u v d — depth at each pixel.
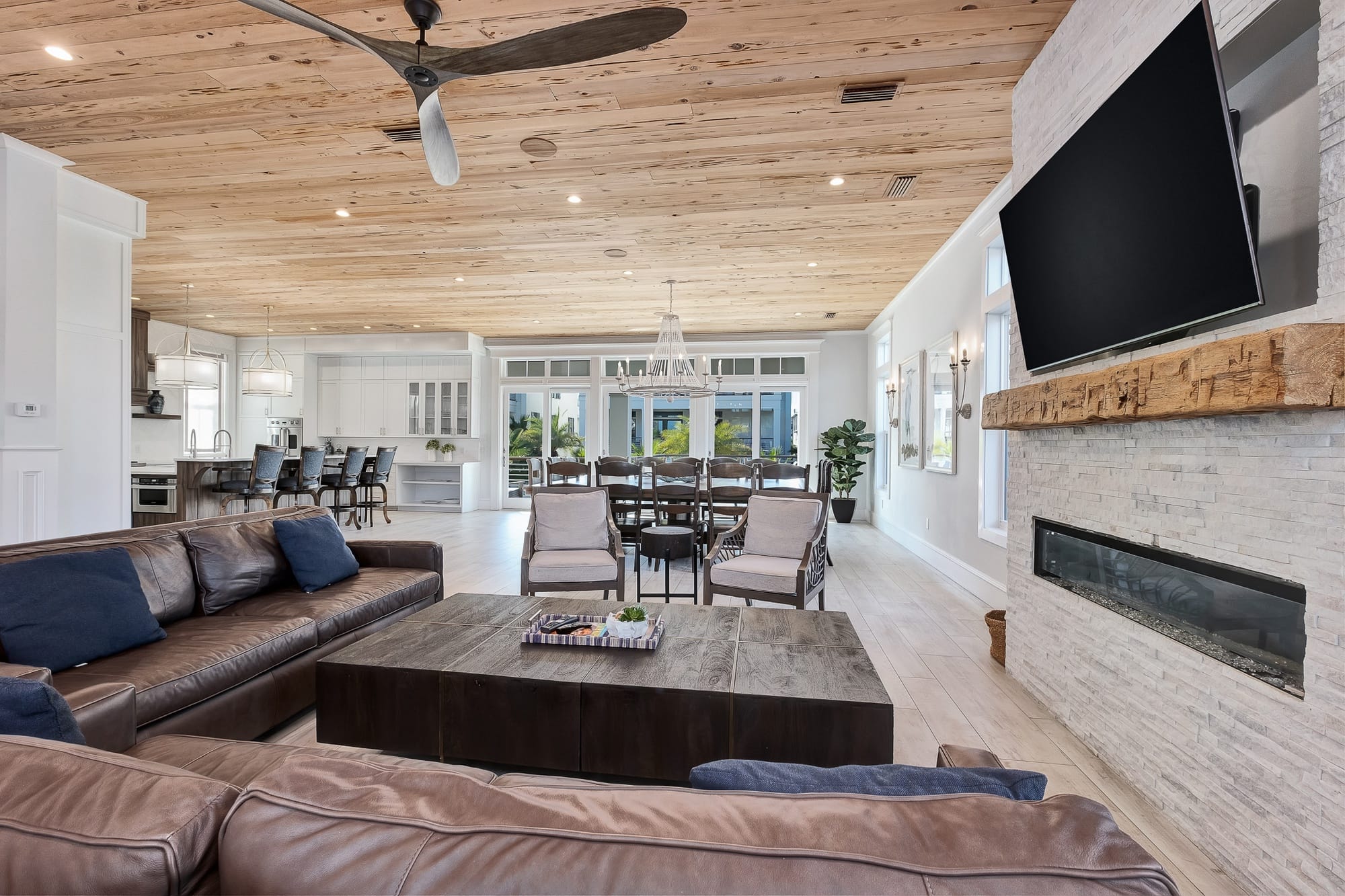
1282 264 1.57
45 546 2.18
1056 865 0.51
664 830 0.56
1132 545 2.08
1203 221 1.58
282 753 1.43
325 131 3.33
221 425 9.68
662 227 4.81
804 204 4.32
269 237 5.05
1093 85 2.23
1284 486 1.47
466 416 9.81
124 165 3.76
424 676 1.97
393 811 0.60
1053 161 2.28
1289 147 1.55
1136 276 1.89
